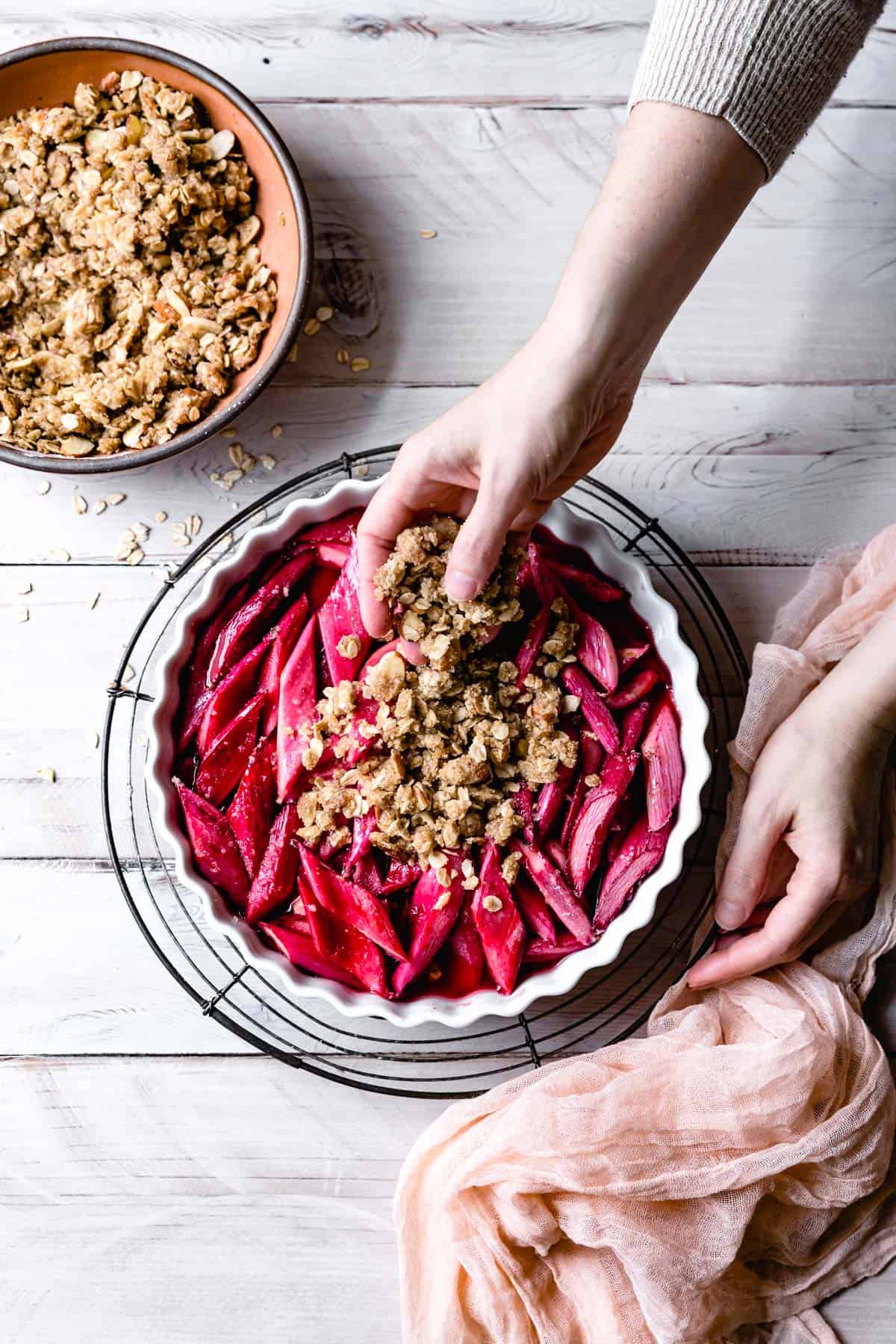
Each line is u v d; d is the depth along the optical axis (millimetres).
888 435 1074
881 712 915
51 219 1012
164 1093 1021
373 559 884
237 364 993
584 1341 944
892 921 981
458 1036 1023
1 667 1049
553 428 784
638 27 1070
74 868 1038
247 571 939
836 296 1076
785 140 778
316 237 1064
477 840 894
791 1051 919
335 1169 1018
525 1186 923
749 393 1073
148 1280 1010
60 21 1068
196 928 1012
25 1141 1018
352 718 899
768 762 938
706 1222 931
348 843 902
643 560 1057
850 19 754
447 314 1066
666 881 882
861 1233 979
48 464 931
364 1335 1005
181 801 912
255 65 1071
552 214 1071
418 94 1071
